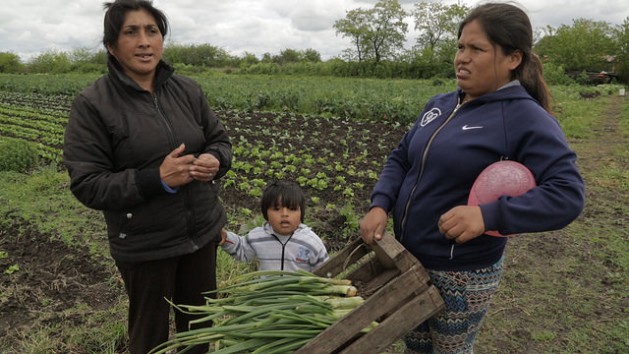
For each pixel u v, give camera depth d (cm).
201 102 309
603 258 558
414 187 238
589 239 612
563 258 560
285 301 228
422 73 6244
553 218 190
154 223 274
